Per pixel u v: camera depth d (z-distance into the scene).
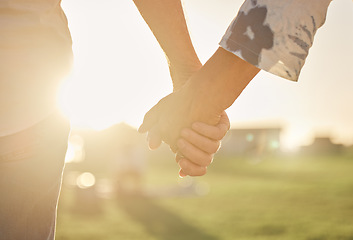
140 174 7.20
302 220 3.62
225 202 5.02
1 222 0.54
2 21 0.53
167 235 3.11
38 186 0.56
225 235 3.09
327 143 23.97
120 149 7.16
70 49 0.62
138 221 3.77
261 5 0.56
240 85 0.60
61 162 0.60
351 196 5.26
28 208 0.56
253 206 4.59
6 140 0.54
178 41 0.74
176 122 0.63
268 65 0.56
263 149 21.89
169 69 0.79
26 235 0.56
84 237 3.07
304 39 0.57
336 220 3.59
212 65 0.60
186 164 0.64
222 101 0.61
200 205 4.83
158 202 5.29
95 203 4.36
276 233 3.13
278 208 4.39
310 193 5.71
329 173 9.87
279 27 0.56
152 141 0.65
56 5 0.59
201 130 0.61
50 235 0.60
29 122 0.55
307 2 0.56
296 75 0.57
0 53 0.53
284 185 7.00
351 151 24.20
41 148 0.56
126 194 5.87
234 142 22.31
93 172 11.17
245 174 10.07
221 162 16.52
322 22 0.58
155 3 0.72
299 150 23.58
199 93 0.61
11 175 0.54
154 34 0.75
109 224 3.61
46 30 0.57
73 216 4.07
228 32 0.58
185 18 0.75
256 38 0.56
